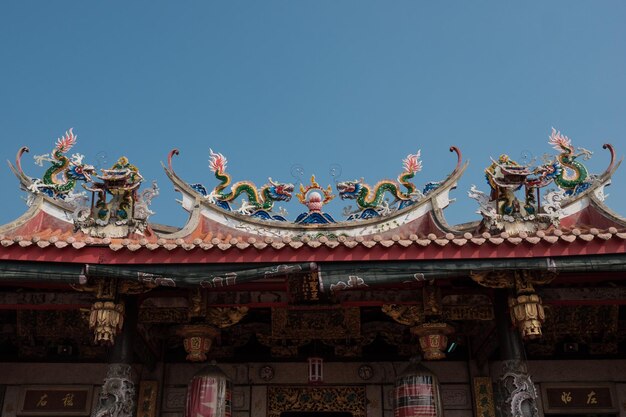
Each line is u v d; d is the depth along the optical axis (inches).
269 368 551.8
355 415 542.6
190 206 550.6
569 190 546.3
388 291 460.4
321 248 397.1
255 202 559.5
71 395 542.6
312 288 452.8
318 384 528.7
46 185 521.7
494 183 478.0
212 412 438.9
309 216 557.6
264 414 538.9
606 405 537.0
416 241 396.5
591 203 534.3
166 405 539.2
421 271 396.8
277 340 549.0
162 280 396.8
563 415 535.5
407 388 451.5
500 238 396.5
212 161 568.7
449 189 559.8
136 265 398.9
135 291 424.8
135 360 532.1
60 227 518.0
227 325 460.8
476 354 547.2
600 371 546.9
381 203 558.6
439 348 447.2
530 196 472.7
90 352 556.1
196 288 441.4
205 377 447.8
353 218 557.6
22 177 521.7
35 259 391.9
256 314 547.2
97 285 417.7
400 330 546.0
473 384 541.6
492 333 495.8
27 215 503.5
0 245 389.7
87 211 463.8
